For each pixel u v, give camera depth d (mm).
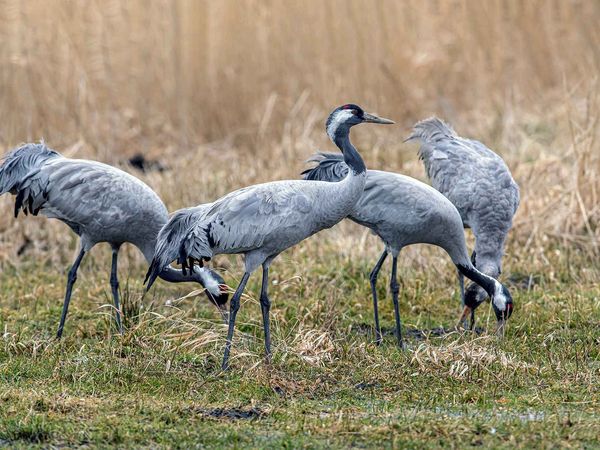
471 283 13352
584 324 11836
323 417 8688
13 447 7852
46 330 11750
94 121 19109
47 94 19219
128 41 20594
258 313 12312
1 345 10789
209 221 10219
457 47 22453
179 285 13641
